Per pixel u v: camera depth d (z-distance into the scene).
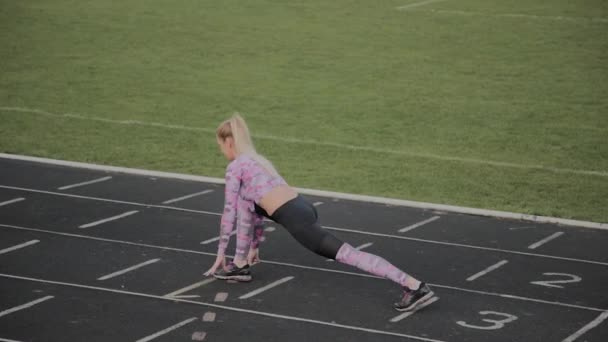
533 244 13.38
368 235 13.63
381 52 27.61
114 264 12.14
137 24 30.44
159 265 12.12
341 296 11.19
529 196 15.95
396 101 22.92
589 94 23.42
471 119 21.41
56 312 10.51
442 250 13.02
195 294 11.12
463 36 29.30
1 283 11.36
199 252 12.68
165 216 14.27
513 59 26.73
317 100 22.97
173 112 21.69
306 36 29.33
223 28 30.16
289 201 10.60
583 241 13.56
